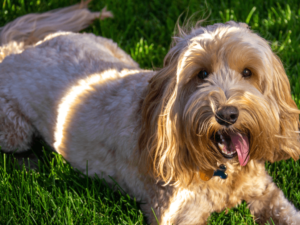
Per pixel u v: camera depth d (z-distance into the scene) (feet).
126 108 10.44
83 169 11.90
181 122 8.72
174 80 8.53
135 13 20.18
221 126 8.05
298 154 9.80
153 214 10.31
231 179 9.93
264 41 8.73
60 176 11.71
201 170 9.19
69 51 12.83
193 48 8.29
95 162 11.50
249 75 8.52
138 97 10.25
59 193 10.90
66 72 12.16
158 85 8.96
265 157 9.35
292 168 11.70
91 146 11.40
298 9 19.21
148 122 9.21
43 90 12.21
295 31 17.29
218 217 10.28
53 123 12.12
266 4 19.54
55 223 10.19
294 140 9.58
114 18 19.49
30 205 10.73
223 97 7.87
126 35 18.60
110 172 11.27
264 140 8.59
